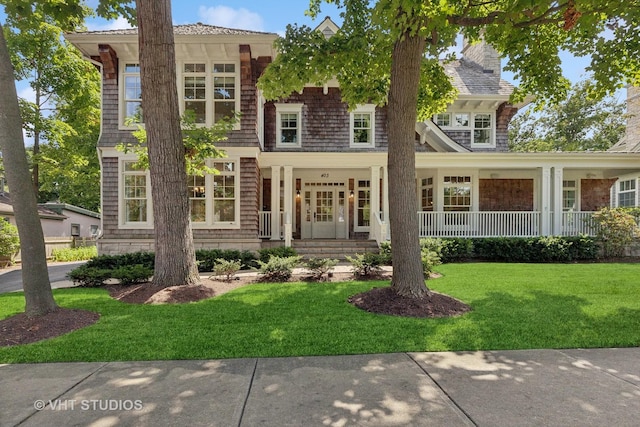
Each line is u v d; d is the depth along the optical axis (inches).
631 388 117.1
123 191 430.6
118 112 428.1
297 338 164.1
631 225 439.8
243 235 441.7
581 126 959.6
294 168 549.0
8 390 116.6
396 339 162.4
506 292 255.1
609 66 282.5
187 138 330.3
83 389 117.0
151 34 250.1
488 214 499.2
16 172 190.4
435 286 276.5
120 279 297.6
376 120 546.6
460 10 229.3
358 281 306.8
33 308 191.6
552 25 291.7
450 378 124.0
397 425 95.5
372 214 506.3
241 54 418.0
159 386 118.9
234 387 117.8
